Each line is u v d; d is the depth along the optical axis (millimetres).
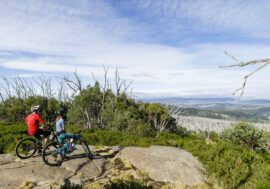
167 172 6410
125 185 5430
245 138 12664
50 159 6367
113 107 22078
